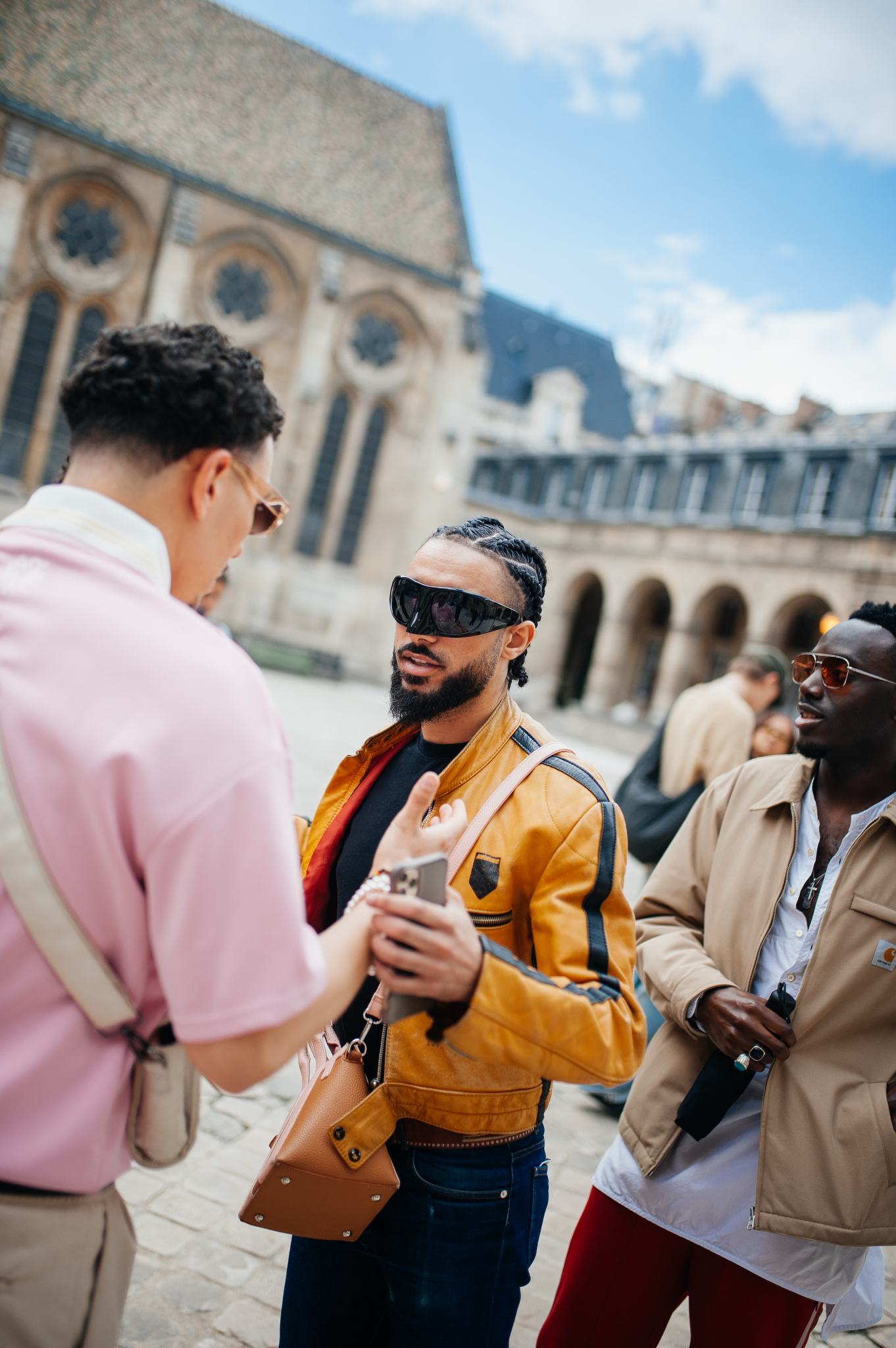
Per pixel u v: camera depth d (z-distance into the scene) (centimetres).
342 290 2895
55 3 2678
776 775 216
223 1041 95
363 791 184
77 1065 100
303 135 2956
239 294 2827
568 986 133
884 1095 182
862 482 2636
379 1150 150
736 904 206
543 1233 335
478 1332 158
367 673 3020
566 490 3634
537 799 159
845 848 195
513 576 168
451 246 3084
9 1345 101
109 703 98
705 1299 192
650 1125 201
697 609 2928
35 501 114
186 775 96
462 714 170
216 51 2905
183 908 95
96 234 2628
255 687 105
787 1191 179
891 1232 180
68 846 96
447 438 3067
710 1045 203
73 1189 102
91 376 111
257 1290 269
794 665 211
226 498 118
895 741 197
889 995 186
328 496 2978
